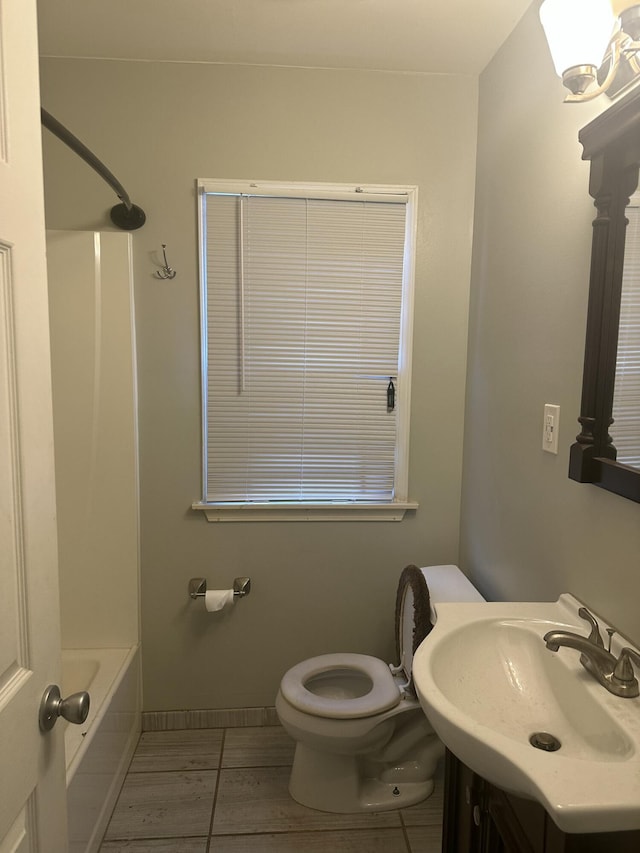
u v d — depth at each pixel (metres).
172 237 1.94
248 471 2.06
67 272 1.92
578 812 0.69
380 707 1.62
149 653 2.10
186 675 2.11
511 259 1.65
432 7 1.56
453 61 1.86
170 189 1.92
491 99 1.82
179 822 1.68
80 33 1.72
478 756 0.84
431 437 2.09
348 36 1.72
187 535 2.06
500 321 1.73
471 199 1.99
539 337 1.46
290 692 1.70
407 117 1.95
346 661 1.88
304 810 1.73
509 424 1.66
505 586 1.69
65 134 1.34
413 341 2.04
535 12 1.50
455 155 1.97
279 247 1.97
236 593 2.05
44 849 0.82
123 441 1.99
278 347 2.02
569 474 1.22
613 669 0.97
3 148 0.69
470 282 2.02
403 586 1.88
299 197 1.94
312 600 2.12
